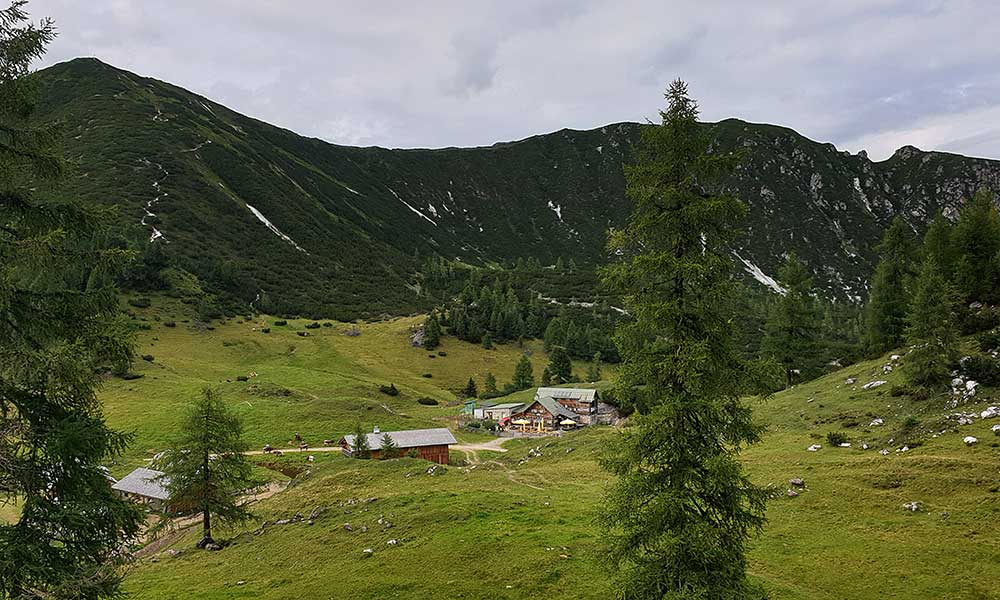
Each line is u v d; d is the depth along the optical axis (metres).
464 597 24.92
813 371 76.69
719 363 17.06
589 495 42.53
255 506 50.31
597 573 25.59
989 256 64.94
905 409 48.59
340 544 34.41
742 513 16.81
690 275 16.75
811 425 53.16
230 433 40.66
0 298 13.37
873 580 25.22
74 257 15.43
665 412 16.36
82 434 14.16
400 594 25.88
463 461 75.88
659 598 16.12
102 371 15.53
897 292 71.38
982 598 22.97
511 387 136.00
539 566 27.05
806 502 34.75
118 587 14.95
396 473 54.06
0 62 14.41
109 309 15.85
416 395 128.50
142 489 57.88
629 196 18.16
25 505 13.66
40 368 13.45
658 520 16.36
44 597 13.26
